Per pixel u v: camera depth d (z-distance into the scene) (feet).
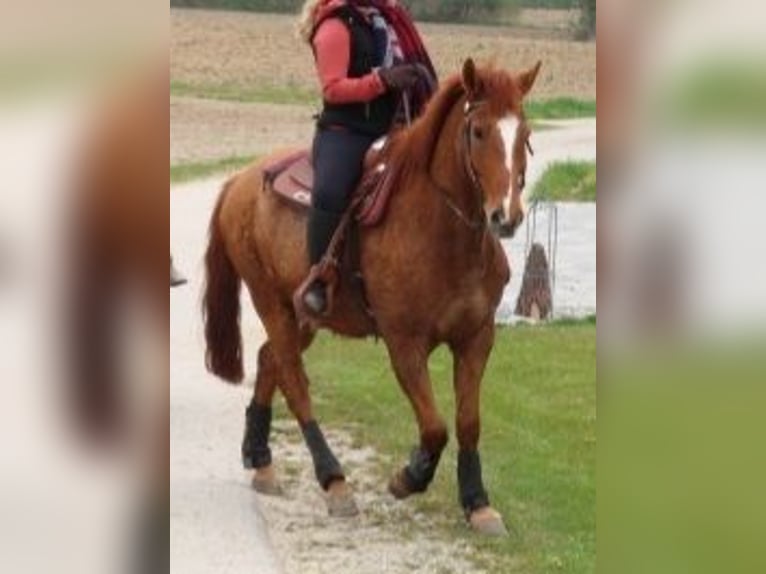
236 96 120.67
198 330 37.70
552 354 36.68
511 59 131.75
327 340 39.34
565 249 49.21
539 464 25.48
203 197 66.74
